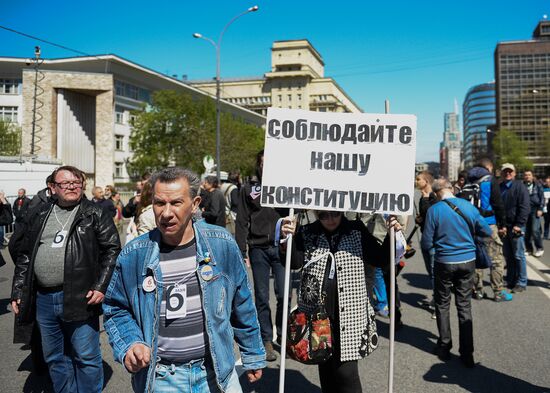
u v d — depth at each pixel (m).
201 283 2.26
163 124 37.12
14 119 47.22
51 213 3.61
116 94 48.12
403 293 7.67
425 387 4.04
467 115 198.12
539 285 8.12
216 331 2.26
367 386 4.06
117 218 15.71
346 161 3.18
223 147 39.62
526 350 4.90
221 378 2.24
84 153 42.19
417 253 11.90
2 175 16.83
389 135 3.17
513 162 77.56
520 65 121.38
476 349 4.96
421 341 5.28
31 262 3.49
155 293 2.23
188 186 2.26
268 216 4.93
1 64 46.50
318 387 4.10
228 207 9.92
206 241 2.33
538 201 10.62
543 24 131.12
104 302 2.37
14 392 4.06
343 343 2.96
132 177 49.34
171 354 2.24
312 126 3.21
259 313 4.88
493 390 3.97
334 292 3.04
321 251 3.11
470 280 4.60
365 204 3.14
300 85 105.94
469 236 4.63
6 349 5.21
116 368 4.57
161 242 2.32
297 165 3.19
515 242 7.59
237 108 78.94
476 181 7.18
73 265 3.43
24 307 3.47
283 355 3.00
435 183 4.90
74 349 3.49
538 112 120.00
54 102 38.28
